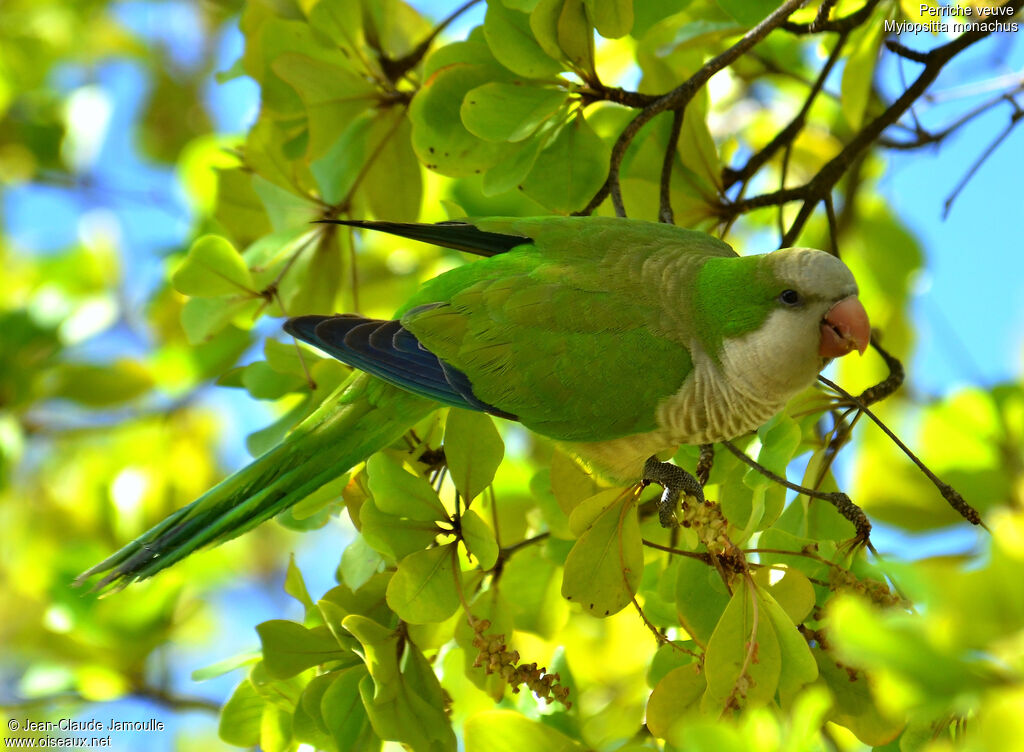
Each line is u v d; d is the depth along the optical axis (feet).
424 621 18.01
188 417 35.19
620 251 21.68
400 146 23.97
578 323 21.17
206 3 41.70
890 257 31.24
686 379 20.92
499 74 21.80
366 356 21.07
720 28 23.99
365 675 18.34
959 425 23.62
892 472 23.95
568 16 20.52
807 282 20.31
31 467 34.83
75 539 31.42
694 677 17.15
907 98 22.98
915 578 11.74
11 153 38.34
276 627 18.63
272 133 23.81
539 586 22.13
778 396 20.99
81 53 41.04
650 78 23.66
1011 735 10.25
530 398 21.24
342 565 20.20
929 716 14.26
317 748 18.47
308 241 23.57
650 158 23.16
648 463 21.54
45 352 34.04
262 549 40.63
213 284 22.49
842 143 31.07
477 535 18.60
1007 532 11.72
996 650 11.27
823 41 26.76
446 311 21.72
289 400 26.78
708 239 22.33
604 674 25.12
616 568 18.85
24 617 30.71
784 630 16.49
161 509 32.94
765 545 18.12
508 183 21.34
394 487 18.75
